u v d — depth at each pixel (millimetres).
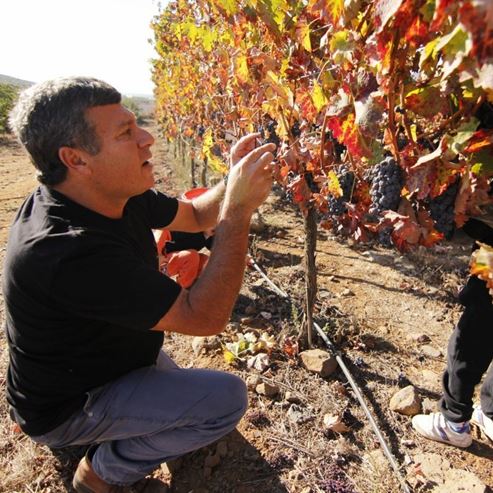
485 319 1652
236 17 2207
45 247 1317
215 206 2098
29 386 1562
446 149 1062
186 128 5684
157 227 1966
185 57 4930
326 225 2008
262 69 2088
